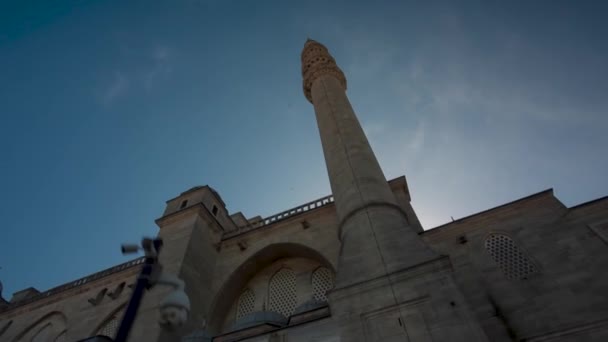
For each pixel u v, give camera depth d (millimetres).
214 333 20938
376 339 10445
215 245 25188
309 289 21578
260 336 14453
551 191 16891
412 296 11141
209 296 21969
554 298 13289
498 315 13492
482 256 15898
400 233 13664
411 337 10141
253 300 22906
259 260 23969
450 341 9688
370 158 18562
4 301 31672
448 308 10469
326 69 27859
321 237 22562
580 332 12070
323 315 15000
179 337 17953
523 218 16484
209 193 28250
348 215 15453
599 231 14547
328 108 23281
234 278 23156
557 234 15219
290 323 15383
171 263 20922
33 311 26906
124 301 23859
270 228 24891
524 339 12539
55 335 24547
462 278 15242
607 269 13312
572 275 13695
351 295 11898
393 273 11977
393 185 22719
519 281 14359
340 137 20234
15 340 25266
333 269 20688
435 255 12125
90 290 26266
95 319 23641
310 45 31469
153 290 19672
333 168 18797
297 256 23734
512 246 15734
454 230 17391
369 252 13297
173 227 24375
